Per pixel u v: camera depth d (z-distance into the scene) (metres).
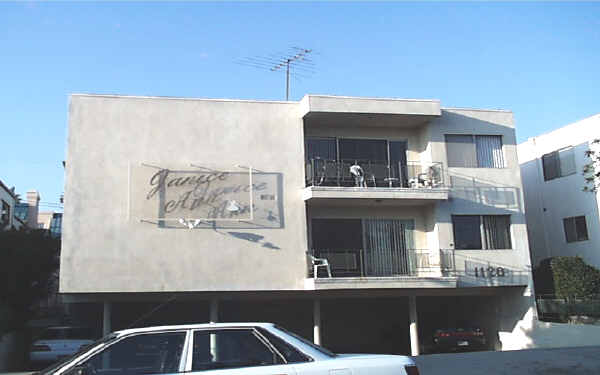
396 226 22.25
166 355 6.62
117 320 24.72
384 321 26.66
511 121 23.28
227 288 19.47
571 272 22.45
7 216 32.41
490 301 24.14
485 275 21.73
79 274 18.61
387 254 21.88
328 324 26.09
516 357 15.07
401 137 22.97
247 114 20.73
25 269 24.47
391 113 21.25
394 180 21.84
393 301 26.81
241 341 6.82
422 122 22.44
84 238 18.83
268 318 25.58
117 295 19.92
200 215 19.69
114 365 6.50
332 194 20.33
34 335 25.47
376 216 22.16
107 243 18.94
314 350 6.89
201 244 19.56
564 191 26.50
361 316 26.48
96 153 19.41
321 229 21.62
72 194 19.02
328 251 21.45
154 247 19.22
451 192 22.08
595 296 21.97
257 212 20.16
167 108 20.16
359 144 22.53
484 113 23.06
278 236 20.17
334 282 19.75
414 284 20.38
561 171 26.77
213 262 19.53
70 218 18.86
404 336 25.69
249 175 20.30
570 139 26.30
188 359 6.58
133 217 19.22
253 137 20.61
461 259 21.69
